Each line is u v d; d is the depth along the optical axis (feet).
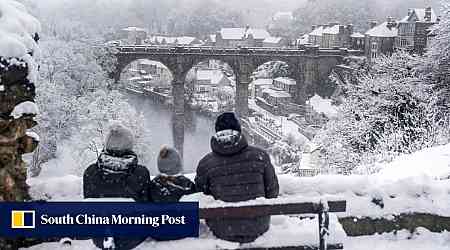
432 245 19.65
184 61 224.53
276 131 217.56
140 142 132.05
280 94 272.10
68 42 194.80
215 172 16.10
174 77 224.12
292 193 20.11
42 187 19.06
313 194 20.15
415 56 112.57
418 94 84.43
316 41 321.11
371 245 19.52
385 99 85.71
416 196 20.65
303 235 17.04
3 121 16.49
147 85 315.17
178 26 526.16
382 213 20.17
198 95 290.76
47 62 163.73
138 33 463.83
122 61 217.15
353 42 284.41
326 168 83.61
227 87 317.22
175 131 214.48
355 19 424.46
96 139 123.95
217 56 230.27
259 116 255.29
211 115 257.34
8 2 18.13
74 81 174.70
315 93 250.16
